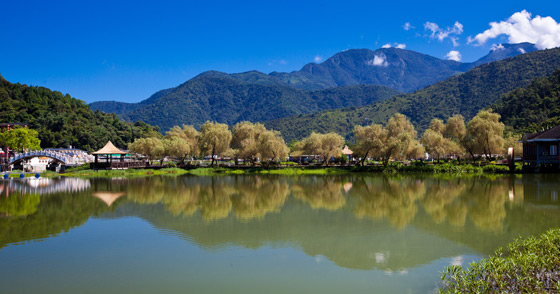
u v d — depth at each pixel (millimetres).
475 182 50781
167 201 38031
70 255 19812
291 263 18328
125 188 49844
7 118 145750
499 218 27344
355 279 16203
